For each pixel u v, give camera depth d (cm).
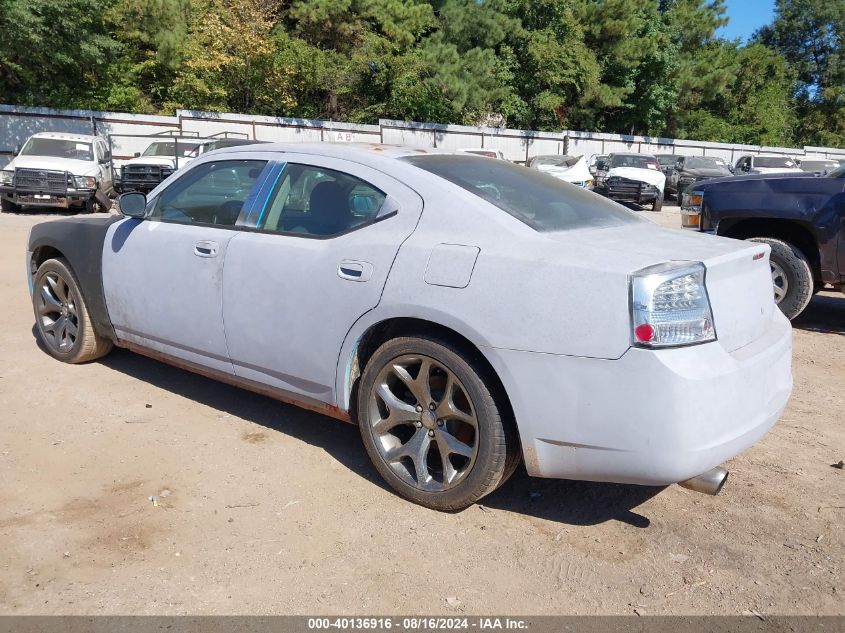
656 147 3722
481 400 316
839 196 669
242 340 398
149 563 294
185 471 373
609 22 3800
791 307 704
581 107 3878
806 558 311
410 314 329
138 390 483
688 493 367
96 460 382
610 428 289
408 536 320
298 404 393
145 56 3053
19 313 680
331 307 357
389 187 359
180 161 1819
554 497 361
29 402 456
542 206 357
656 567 302
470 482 324
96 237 484
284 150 409
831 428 457
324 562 299
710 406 284
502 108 3512
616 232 350
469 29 3406
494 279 310
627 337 282
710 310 297
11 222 1499
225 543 310
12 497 341
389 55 3142
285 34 3056
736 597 283
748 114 4944
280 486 361
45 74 2591
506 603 276
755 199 711
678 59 4238
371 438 355
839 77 5997
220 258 404
